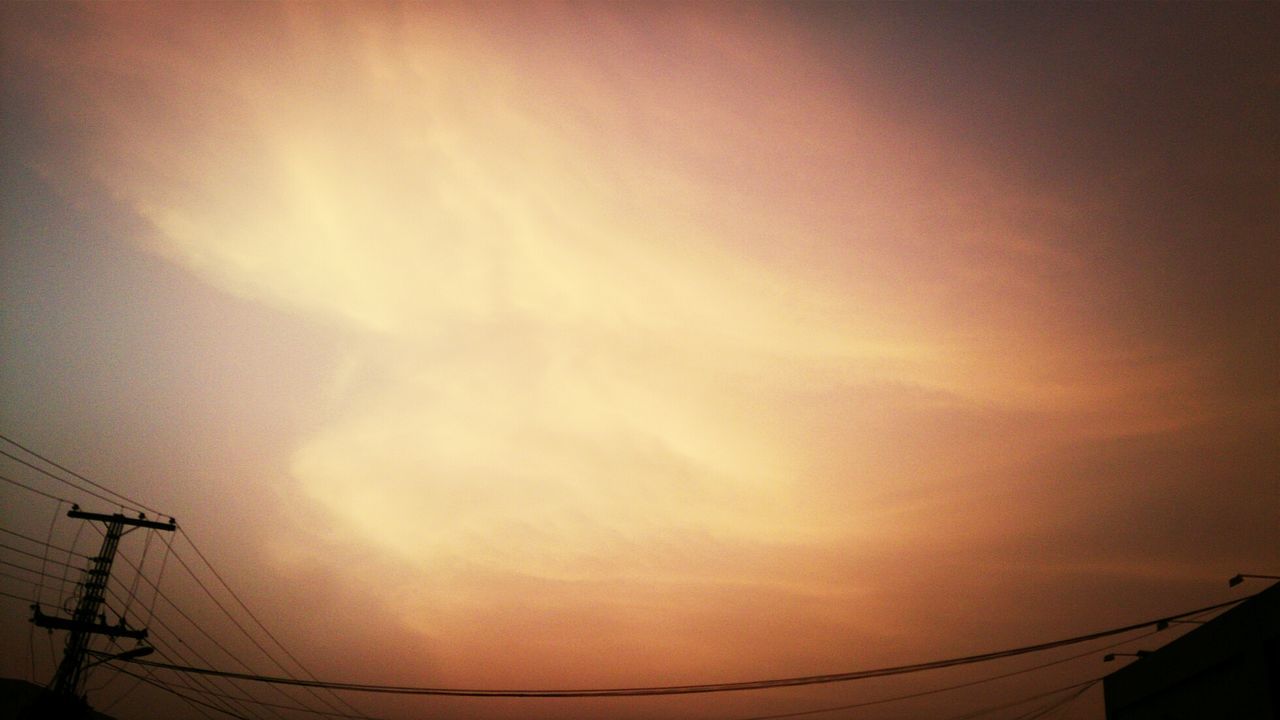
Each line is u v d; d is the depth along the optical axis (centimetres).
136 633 2883
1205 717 2347
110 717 3406
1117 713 2952
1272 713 2012
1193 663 2400
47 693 2744
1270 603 2055
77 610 2866
